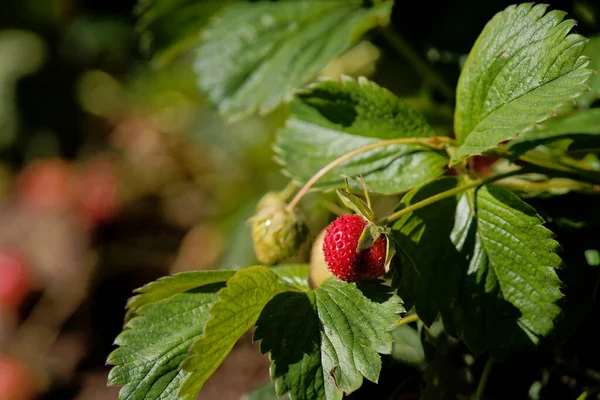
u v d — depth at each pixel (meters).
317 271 0.36
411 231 0.36
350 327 0.34
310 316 0.34
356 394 0.39
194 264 0.80
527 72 0.34
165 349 0.35
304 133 0.39
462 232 0.36
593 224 0.37
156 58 0.53
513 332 0.35
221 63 0.47
